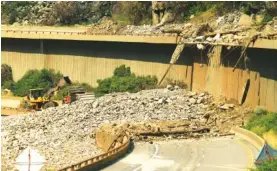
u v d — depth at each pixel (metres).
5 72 127.81
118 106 82.50
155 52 105.69
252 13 94.94
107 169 52.34
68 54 120.62
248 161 55.47
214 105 81.62
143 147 62.84
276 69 71.56
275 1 91.50
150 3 129.38
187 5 117.75
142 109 81.12
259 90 76.25
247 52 78.94
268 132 63.84
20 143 71.56
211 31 94.62
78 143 71.69
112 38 110.69
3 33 127.38
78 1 146.88
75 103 89.88
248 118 73.38
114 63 113.00
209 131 70.56
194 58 95.81
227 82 84.44
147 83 104.50
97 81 112.62
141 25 126.00
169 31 102.25
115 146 66.38
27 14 149.75
